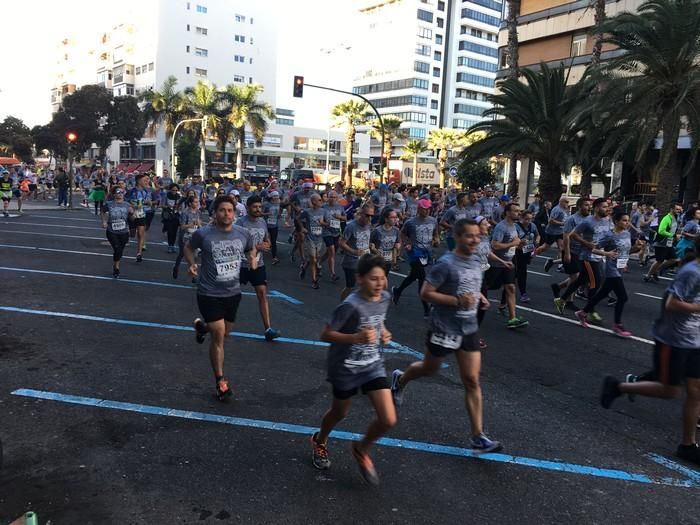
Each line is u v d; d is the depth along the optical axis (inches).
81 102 2245.3
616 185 1179.3
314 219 403.2
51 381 199.8
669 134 719.1
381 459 155.9
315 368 229.1
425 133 3961.6
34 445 154.1
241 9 3189.0
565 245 362.0
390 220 331.0
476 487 143.6
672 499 142.5
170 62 2977.4
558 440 173.8
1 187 813.9
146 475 141.3
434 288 158.9
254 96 2285.9
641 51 720.3
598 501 139.7
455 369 237.8
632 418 194.1
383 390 137.7
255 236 295.4
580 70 1294.3
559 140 913.5
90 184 1175.0
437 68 4003.4
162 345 248.5
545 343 287.7
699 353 160.1
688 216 561.0
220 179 1054.4
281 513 127.7
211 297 191.8
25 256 472.1
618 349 282.2
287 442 163.2
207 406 185.6
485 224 289.0
